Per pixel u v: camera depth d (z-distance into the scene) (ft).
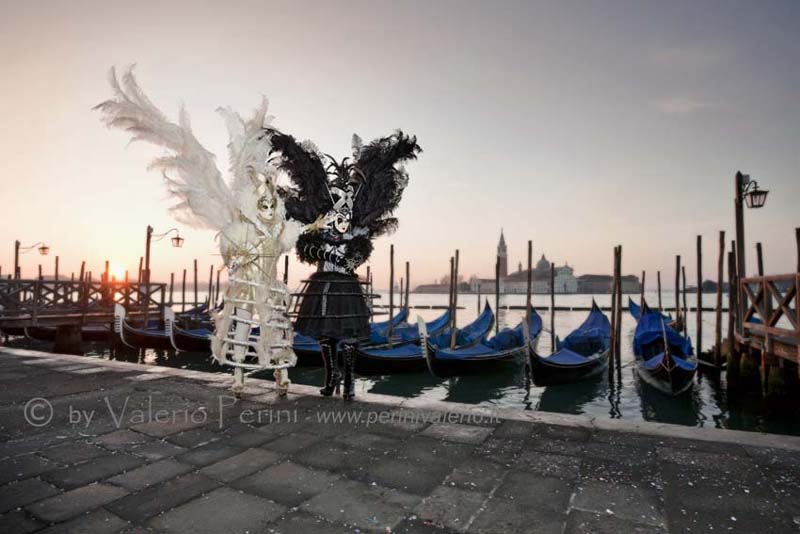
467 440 10.52
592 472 8.70
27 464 9.01
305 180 14.24
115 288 64.08
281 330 14.89
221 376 17.95
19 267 74.13
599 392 42.91
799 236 28.09
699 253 55.72
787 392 32.01
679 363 38.65
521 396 41.93
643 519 6.90
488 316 72.02
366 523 6.73
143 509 7.12
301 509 7.16
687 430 11.10
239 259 14.40
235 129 14.89
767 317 33.50
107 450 9.83
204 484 8.10
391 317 55.77
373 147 14.82
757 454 9.55
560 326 134.21
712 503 7.42
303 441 10.45
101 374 18.38
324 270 14.29
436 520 6.84
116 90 13.00
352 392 14.20
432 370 42.63
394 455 9.58
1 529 6.43
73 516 6.87
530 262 56.03
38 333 61.82
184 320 74.64
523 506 7.31
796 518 6.93
